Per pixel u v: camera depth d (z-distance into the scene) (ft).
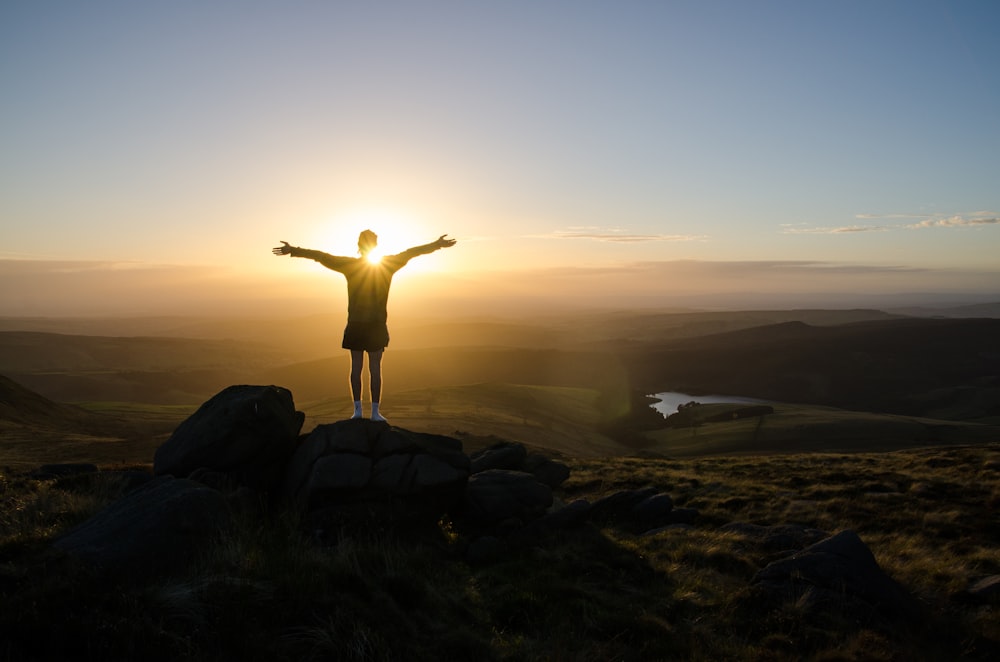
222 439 35.53
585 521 46.32
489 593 31.14
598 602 31.24
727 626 29.12
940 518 52.06
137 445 184.34
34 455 165.27
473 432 268.21
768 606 30.86
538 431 314.35
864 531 50.19
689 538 44.65
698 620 29.78
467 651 23.06
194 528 24.97
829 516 54.49
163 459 36.52
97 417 288.30
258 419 36.40
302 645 20.26
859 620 29.60
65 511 30.63
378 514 35.35
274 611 21.49
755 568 37.73
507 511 44.37
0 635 17.11
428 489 36.91
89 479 39.47
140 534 23.41
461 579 32.50
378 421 38.40
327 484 34.68
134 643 18.07
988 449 98.37
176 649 18.40
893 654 26.53
